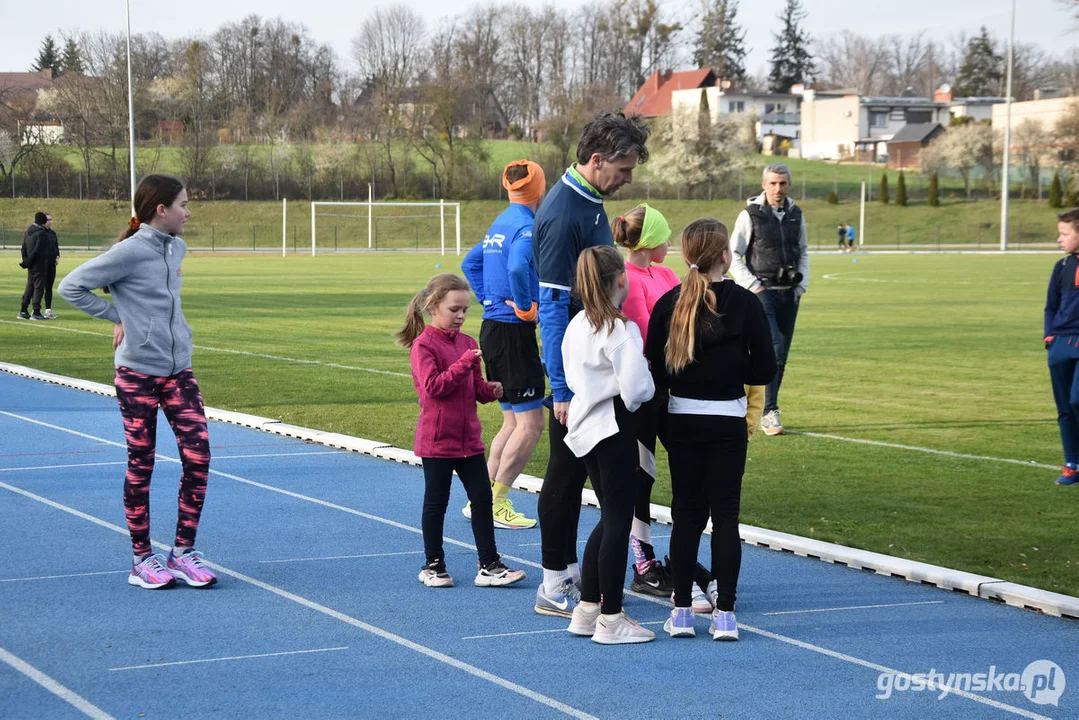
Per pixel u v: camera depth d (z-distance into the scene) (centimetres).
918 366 1538
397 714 402
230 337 1870
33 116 8306
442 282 574
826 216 7606
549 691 427
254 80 11012
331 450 929
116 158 8088
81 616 511
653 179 8269
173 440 959
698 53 13325
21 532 658
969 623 514
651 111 11594
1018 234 7031
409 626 505
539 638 492
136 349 548
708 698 421
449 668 452
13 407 1127
